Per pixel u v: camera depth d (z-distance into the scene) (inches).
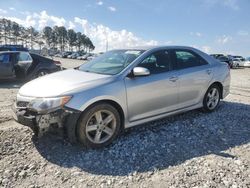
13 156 164.7
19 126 211.3
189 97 229.6
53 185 136.9
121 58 207.0
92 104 169.9
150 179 142.0
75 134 167.2
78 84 171.9
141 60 199.3
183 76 220.8
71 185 136.9
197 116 244.8
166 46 223.3
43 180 141.3
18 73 443.2
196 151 174.4
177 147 179.8
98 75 187.8
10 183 138.3
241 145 184.5
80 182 139.4
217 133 205.5
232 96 363.3
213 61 257.0
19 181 140.3
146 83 194.7
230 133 206.2
